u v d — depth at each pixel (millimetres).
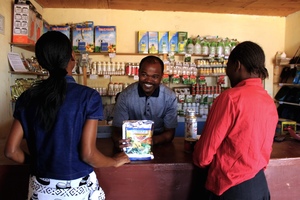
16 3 3230
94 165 1055
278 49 5215
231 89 1174
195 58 4898
